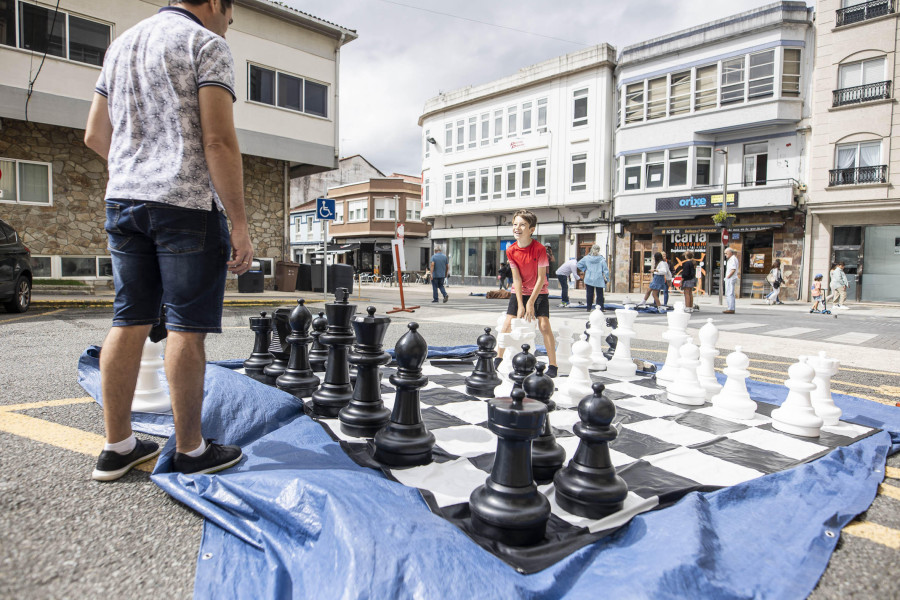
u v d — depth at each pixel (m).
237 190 2.05
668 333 4.11
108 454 2.06
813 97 19.78
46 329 6.61
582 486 1.84
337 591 1.30
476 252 30.83
